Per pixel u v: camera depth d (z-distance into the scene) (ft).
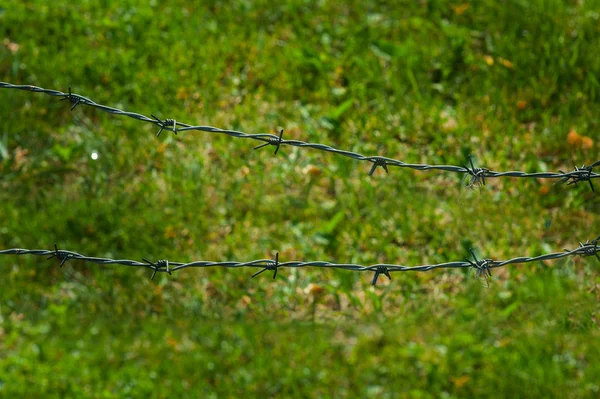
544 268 23.18
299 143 16.31
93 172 26.61
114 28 31.86
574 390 19.97
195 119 28.07
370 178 26.18
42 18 32.30
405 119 27.68
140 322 22.72
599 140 26.53
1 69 30.01
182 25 32.04
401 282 23.32
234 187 25.98
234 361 21.31
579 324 21.80
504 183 25.46
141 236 24.57
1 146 27.37
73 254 16.48
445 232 24.26
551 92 28.25
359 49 30.53
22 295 23.41
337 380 20.75
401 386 20.57
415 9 32.50
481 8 31.73
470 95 28.78
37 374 21.06
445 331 21.86
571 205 24.76
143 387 20.68
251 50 30.78
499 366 20.75
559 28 30.37
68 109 28.86
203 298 23.36
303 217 25.21
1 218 25.22
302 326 22.35
